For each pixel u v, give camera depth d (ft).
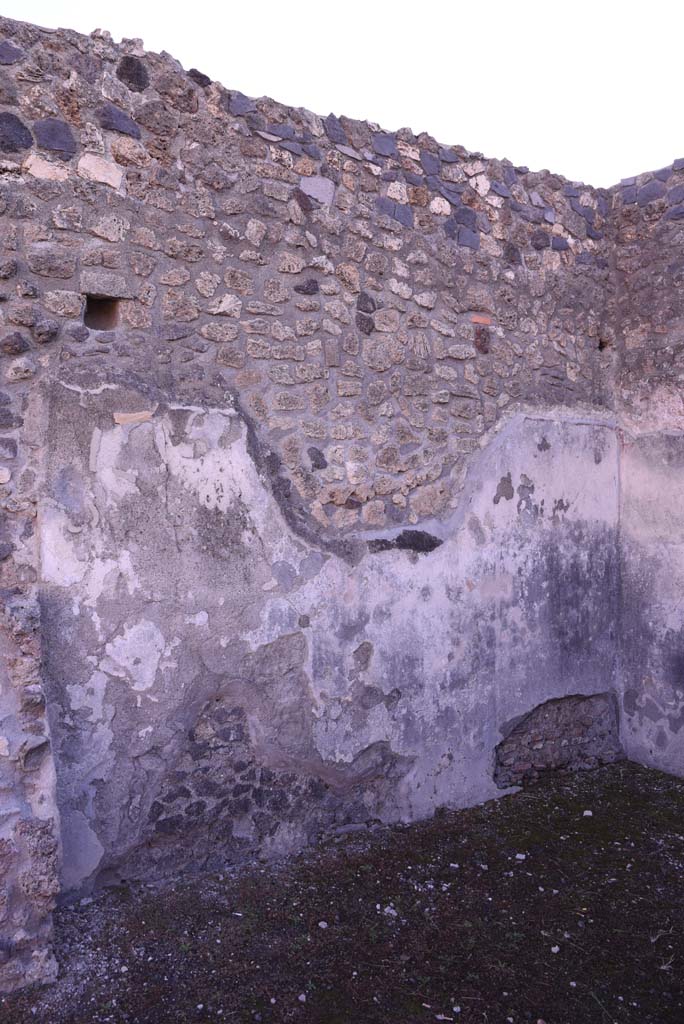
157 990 8.39
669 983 8.91
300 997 8.41
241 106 10.75
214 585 10.56
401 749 12.48
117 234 9.80
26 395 9.21
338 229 11.65
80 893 9.86
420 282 12.59
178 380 10.27
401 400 12.41
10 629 8.27
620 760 15.43
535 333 14.06
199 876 10.64
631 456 15.11
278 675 11.17
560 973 9.04
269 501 11.02
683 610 14.37
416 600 12.56
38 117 9.23
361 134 11.97
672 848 12.08
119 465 9.81
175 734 10.39
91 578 9.65
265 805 11.23
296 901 10.23
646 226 14.66
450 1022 8.14
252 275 10.85
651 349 14.70
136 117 9.91
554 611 14.42
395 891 10.63
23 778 8.19
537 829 12.60
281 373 11.14
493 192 13.50
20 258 9.16
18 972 8.24
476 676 13.37
